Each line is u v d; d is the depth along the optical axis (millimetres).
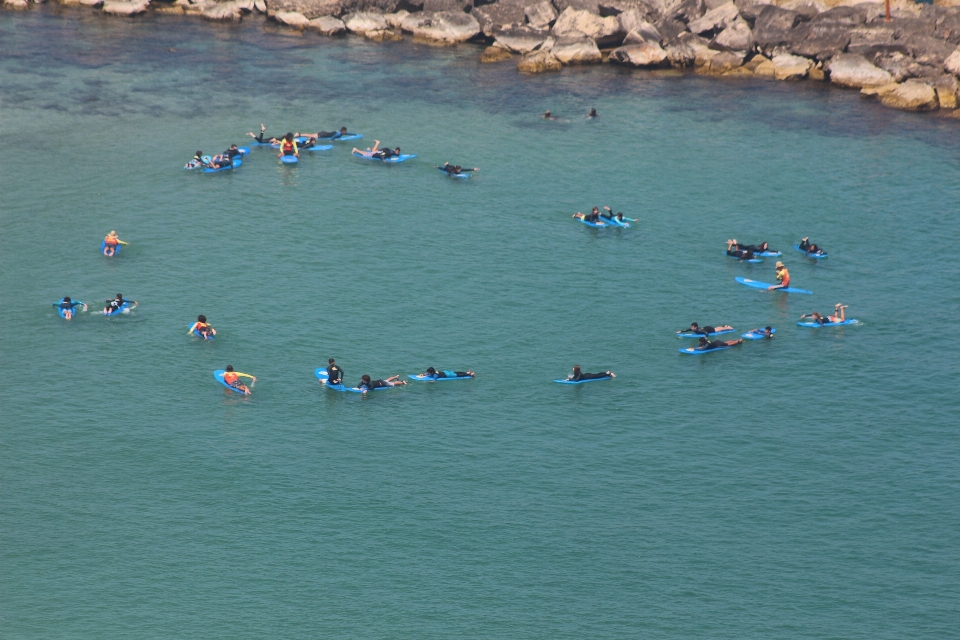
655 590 183625
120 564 184125
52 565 183000
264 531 193875
